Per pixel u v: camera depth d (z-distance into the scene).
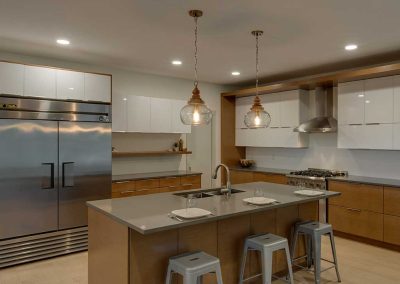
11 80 3.70
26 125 3.78
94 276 2.84
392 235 4.07
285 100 5.72
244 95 6.36
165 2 2.68
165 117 5.39
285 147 5.79
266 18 3.02
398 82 4.23
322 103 5.34
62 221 4.04
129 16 2.98
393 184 4.09
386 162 4.74
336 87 5.29
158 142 5.80
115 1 2.66
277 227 3.38
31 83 3.83
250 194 3.41
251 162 6.65
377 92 4.45
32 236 3.82
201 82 6.32
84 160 4.21
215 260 2.40
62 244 4.04
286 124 5.70
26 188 3.78
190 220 2.35
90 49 4.06
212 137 6.60
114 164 5.27
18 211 3.73
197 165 6.40
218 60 4.61
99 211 2.73
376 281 3.27
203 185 6.48
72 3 2.71
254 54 4.28
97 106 4.35
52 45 3.89
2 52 4.15
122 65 4.94
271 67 5.03
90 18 3.04
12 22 3.13
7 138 3.66
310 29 3.31
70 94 4.12
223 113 6.54
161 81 5.76
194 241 2.74
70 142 4.10
